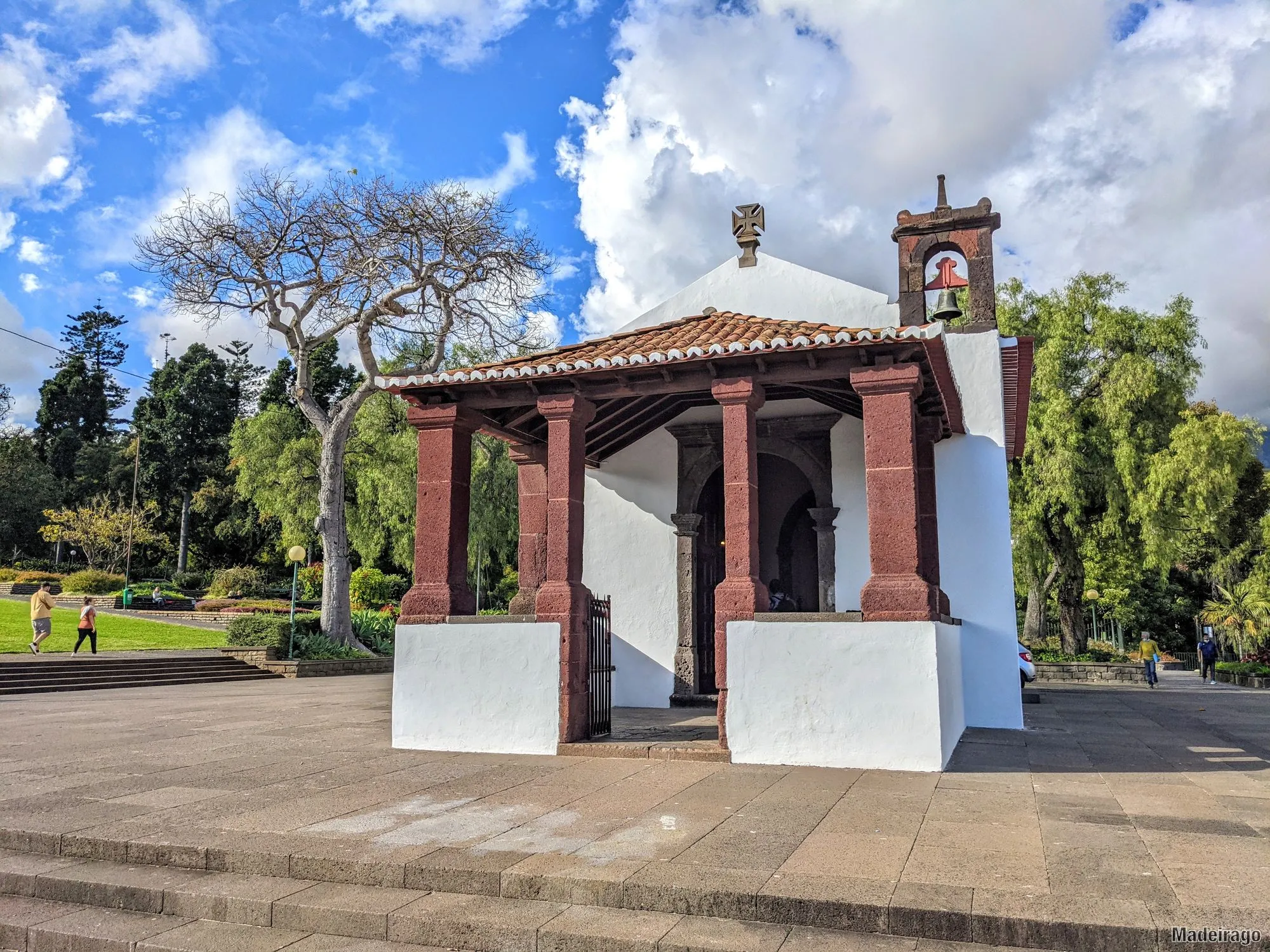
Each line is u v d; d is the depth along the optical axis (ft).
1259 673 76.48
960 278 38.86
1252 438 88.69
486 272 77.36
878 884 13.91
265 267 76.84
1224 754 27.94
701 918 13.69
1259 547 131.85
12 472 177.47
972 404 37.14
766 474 51.47
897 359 25.86
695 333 32.63
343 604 81.56
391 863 15.46
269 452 127.95
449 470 30.14
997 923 12.52
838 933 13.07
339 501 82.12
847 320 40.34
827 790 21.39
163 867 16.83
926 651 24.08
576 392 29.14
